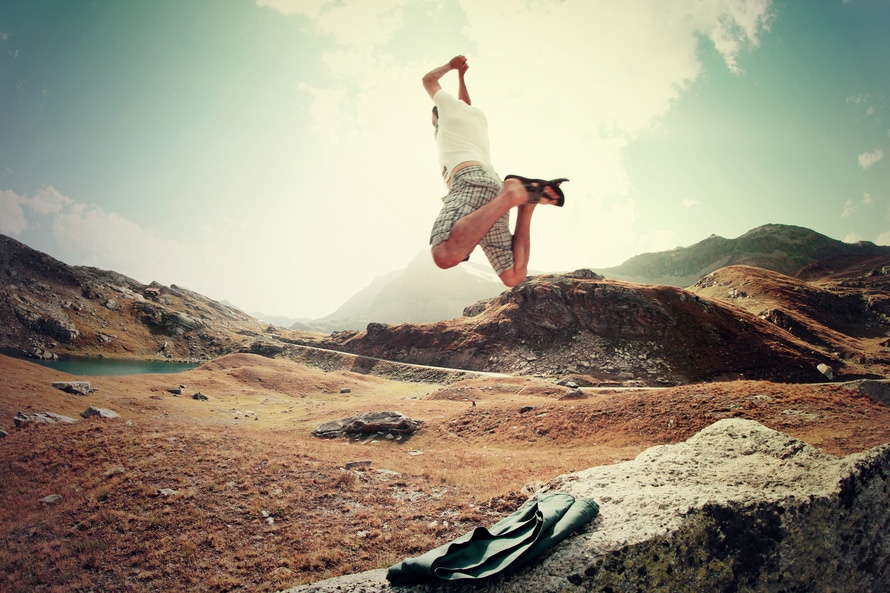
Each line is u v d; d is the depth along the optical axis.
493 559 2.95
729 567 3.16
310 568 9.62
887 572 3.73
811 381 82.25
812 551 3.42
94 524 11.98
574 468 17.83
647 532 3.08
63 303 150.25
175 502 13.03
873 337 131.75
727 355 89.81
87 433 19.66
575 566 2.88
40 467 16.58
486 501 13.01
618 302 104.31
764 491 3.61
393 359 111.75
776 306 140.00
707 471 4.37
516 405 35.91
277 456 17.47
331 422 35.34
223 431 21.80
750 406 26.86
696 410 27.69
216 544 10.86
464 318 124.62
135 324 159.88
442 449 28.95
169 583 9.36
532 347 100.25
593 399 34.62
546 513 3.33
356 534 11.16
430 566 2.89
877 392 26.75
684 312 101.88
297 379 70.62
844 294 161.00
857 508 3.66
